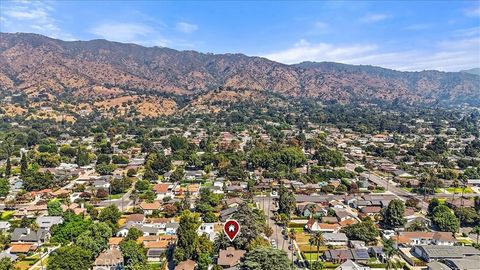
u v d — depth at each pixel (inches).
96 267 4810.5
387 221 6560.0
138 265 4768.7
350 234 5949.8
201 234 5900.6
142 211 7229.3
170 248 5546.3
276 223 6766.7
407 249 5748.0
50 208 6830.7
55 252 5083.7
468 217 6663.4
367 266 5128.0
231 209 6988.2
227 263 4805.6
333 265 5123.0
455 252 5315.0
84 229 5876.0
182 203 7293.3
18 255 5413.4
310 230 6309.1
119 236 6048.2
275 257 4185.5
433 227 6589.6
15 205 7637.8
